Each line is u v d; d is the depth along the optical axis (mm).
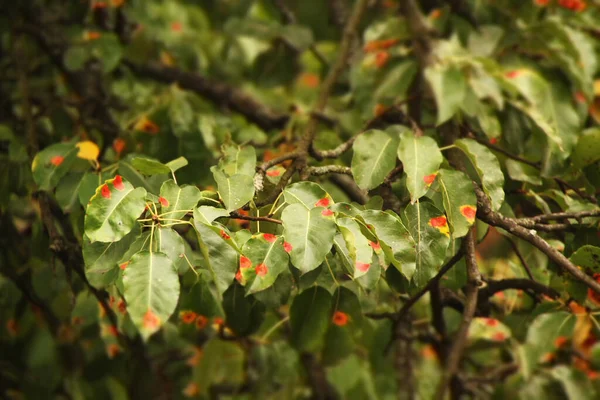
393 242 2846
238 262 2830
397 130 3043
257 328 3006
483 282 2934
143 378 3375
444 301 3084
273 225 2893
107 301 3121
